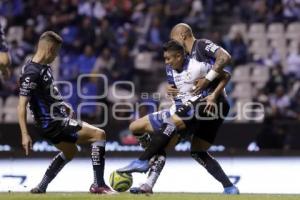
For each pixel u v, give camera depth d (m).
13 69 39.00
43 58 17.92
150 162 17.83
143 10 42.88
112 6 43.00
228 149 27.59
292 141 29.47
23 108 17.59
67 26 42.09
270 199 16.28
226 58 17.97
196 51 18.36
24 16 43.88
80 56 38.59
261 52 41.22
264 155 26.27
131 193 17.59
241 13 43.53
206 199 16.00
